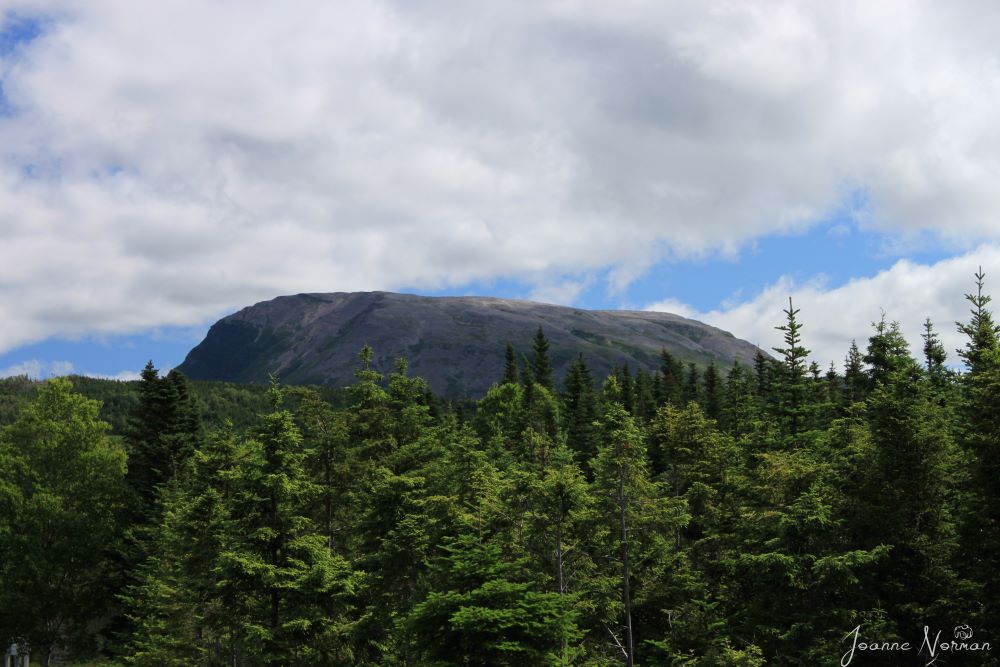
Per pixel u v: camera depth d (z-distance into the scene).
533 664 20.80
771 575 28.17
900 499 28.62
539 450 35.03
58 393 56.81
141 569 49.84
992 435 25.91
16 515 51.25
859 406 37.19
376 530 33.28
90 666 52.81
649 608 33.38
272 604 29.09
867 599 27.52
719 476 40.09
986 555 26.08
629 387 91.94
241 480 30.03
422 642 21.48
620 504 31.77
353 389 40.47
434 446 39.25
